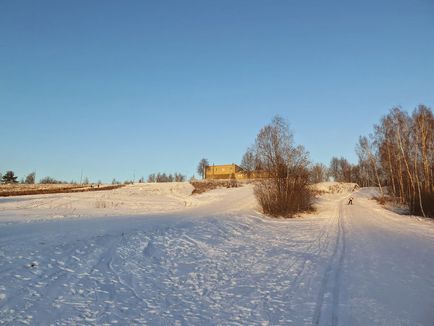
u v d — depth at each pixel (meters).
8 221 21.48
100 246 14.10
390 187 58.78
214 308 8.98
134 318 8.19
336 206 48.22
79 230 17.33
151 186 61.53
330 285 10.89
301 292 10.28
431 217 35.22
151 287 10.64
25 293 8.90
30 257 11.46
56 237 14.77
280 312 8.59
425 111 43.66
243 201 44.34
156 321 8.05
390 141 52.12
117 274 11.42
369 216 36.22
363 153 74.94
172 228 20.70
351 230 25.42
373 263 13.97
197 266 13.59
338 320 7.95
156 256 14.36
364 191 75.75
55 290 9.39
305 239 21.17
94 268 11.58
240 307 9.05
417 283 11.07
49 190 54.91
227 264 14.17
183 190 57.72
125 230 18.28
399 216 36.38
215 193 53.50
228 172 93.31
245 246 18.48
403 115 48.00
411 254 15.95
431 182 41.62
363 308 8.77
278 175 35.97
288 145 36.94
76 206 38.56
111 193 51.44
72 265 11.48
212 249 16.92
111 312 8.47
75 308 8.52
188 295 10.09
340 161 131.62
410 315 8.30
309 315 8.32
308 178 38.16
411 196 42.38
